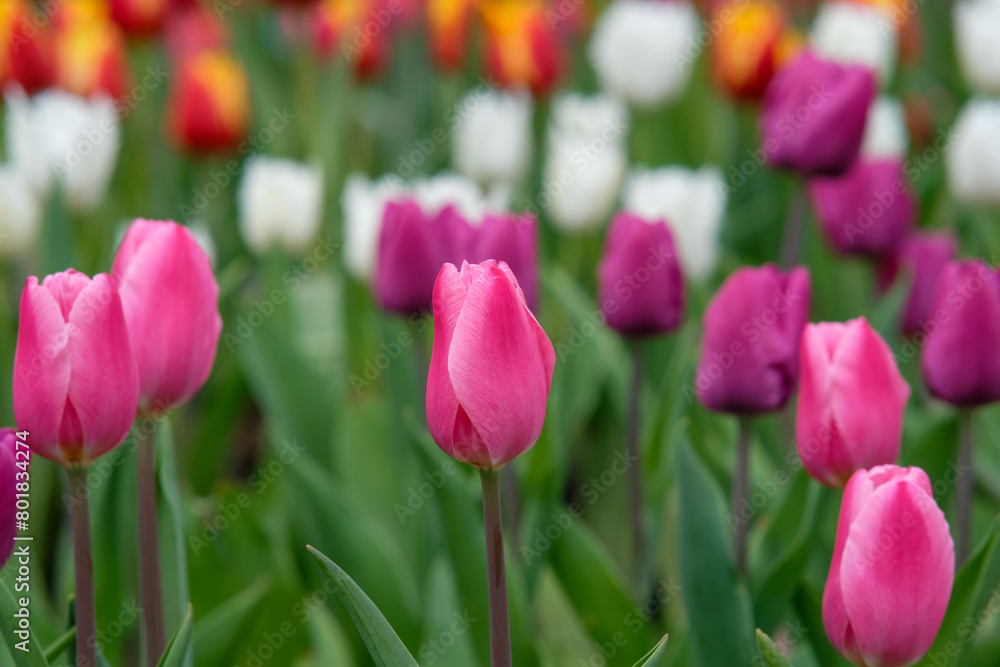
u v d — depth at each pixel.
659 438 1.70
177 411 2.16
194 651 1.57
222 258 2.86
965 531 1.55
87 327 1.37
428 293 1.68
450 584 1.62
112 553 1.61
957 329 1.52
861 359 1.44
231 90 2.70
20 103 2.41
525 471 1.67
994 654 1.57
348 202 2.14
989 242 2.29
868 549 1.38
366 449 1.94
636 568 1.67
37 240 2.23
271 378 1.88
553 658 1.64
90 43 2.64
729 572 1.51
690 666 1.55
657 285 1.61
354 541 1.65
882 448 1.45
